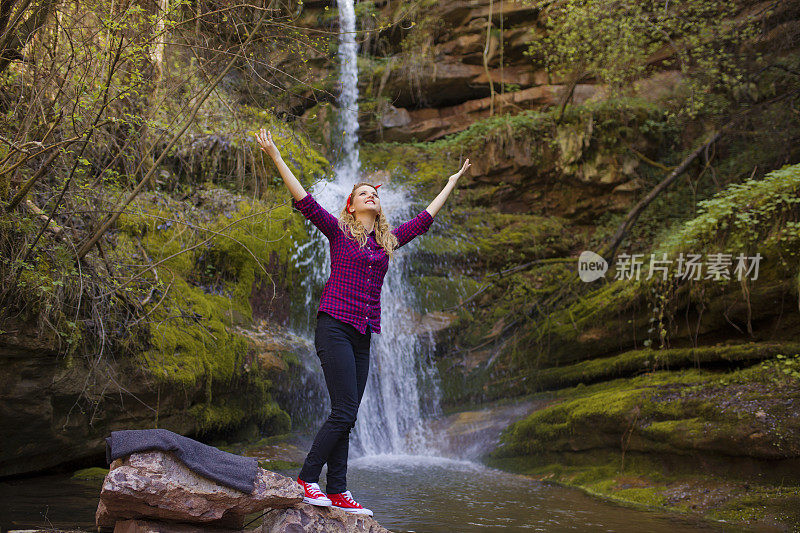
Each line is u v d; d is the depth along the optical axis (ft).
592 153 40.75
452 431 27.45
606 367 26.50
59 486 15.99
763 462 17.61
